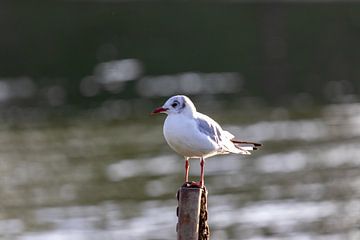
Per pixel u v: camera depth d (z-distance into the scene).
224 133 12.36
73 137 31.34
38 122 34.00
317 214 22.56
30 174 26.73
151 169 26.92
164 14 59.31
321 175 26.09
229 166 27.11
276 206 23.36
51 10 60.53
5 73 44.91
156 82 41.91
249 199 23.86
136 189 24.94
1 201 24.05
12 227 21.98
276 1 61.41
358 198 23.97
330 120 33.50
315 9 60.09
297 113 34.94
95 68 45.62
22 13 59.84
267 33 54.38
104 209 23.23
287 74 43.91
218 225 21.91
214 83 41.59
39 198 24.33
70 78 43.38
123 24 56.34
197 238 10.98
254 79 42.62
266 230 21.50
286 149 29.11
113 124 33.41
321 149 29.06
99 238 21.00
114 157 28.44
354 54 48.81
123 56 48.59
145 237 21.05
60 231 21.59
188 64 46.34
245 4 61.56
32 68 45.84
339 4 61.28
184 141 11.75
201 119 11.95
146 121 33.75
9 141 30.92
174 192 24.55
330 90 39.91
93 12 59.78
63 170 27.12
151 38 52.94
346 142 29.92
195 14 59.22
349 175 26.17
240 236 21.06
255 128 32.34
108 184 25.50
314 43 51.81
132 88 40.41
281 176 26.06
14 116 35.19
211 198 24.00
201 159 12.14
